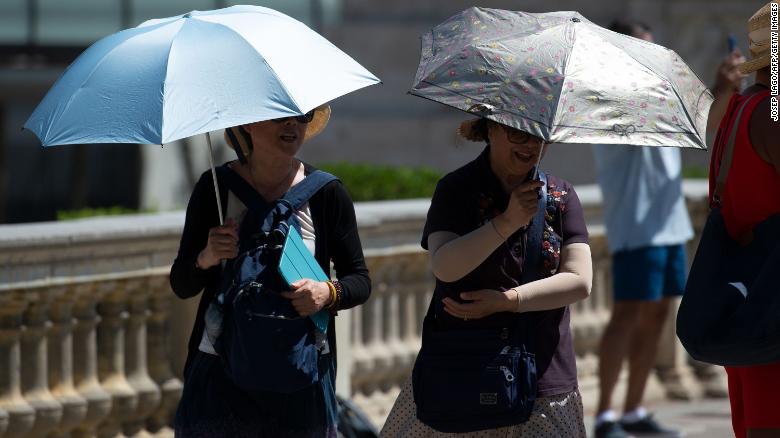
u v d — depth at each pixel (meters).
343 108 68.50
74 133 12.67
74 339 20.62
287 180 14.48
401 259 25.84
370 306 25.64
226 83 12.80
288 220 14.17
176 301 22.03
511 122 12.53
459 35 13.77
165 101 12.62
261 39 13.30
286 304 13.84
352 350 25.19
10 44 56.75
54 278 19.72
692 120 13.05
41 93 57.38
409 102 69.06
